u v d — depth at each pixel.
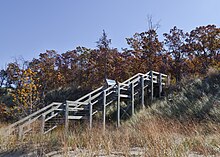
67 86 25.98
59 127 10.78
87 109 11.83
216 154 5.61
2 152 6.78
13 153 6.64
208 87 14.09
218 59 24.23
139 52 23.95
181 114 11.74
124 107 14.87
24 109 16.92
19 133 8.50
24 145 7.12
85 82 25.58
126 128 9.61
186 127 8.41
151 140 6.29
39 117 11.01
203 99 12.64
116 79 23.36
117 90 13.32
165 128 7.99
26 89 17.36
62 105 11.36
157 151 5.30
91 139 6.50
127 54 24.80
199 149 6.07
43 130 9.95
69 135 7.98
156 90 16.38
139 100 15.08
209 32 25.31
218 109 10.95
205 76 16.48
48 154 6.16
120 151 6.05
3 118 17.50
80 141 6.90
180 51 25.11
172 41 25.34
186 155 5.38
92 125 11.34
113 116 14.13
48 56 29.23
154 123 8.67
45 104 21.45
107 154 5.82
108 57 24.62
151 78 15.68
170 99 14.26
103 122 12.11
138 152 5.91
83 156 5.61
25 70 17.70
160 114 12.24
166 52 24.48
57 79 26.73
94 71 25.27
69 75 27.50
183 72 23.20
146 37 23.52
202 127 8.82
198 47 25.25
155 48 23.22
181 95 14.24
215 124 8.92
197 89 14.38
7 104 23.08
